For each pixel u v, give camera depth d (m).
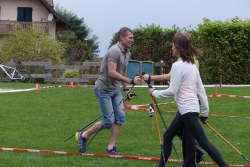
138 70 21.84
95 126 8.17
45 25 36.44
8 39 27.91
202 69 23.05
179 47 6.72
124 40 7.93
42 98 15.16
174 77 6.66
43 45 26.22
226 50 22.52
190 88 6.69
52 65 23.19
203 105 6.86
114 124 8.29
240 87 19.22
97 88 8.09
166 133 7.00
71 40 37.53
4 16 38.59
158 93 6.92
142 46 25.73
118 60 7.90
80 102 14.38
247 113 12.87
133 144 9.16
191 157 7.02
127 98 8.46
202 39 22.84
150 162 7.79
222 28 22.47
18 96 15.64
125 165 7.57
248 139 9.69
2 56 26.41
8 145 8.80
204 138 6.64
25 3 38.72
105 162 7.70
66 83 23.05
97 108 13.39
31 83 21.97
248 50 22.44
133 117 11.92
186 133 7.12
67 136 9.75
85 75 22.39
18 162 7.54
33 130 10.27
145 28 25.78
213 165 7.70
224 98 15.55
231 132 10.26
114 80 8.05
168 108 13.38
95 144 9.09
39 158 7.84
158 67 24.05
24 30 27.20
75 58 34.66
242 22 22.45
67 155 8.16
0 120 11.36
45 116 12.02
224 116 12.33
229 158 8.17
